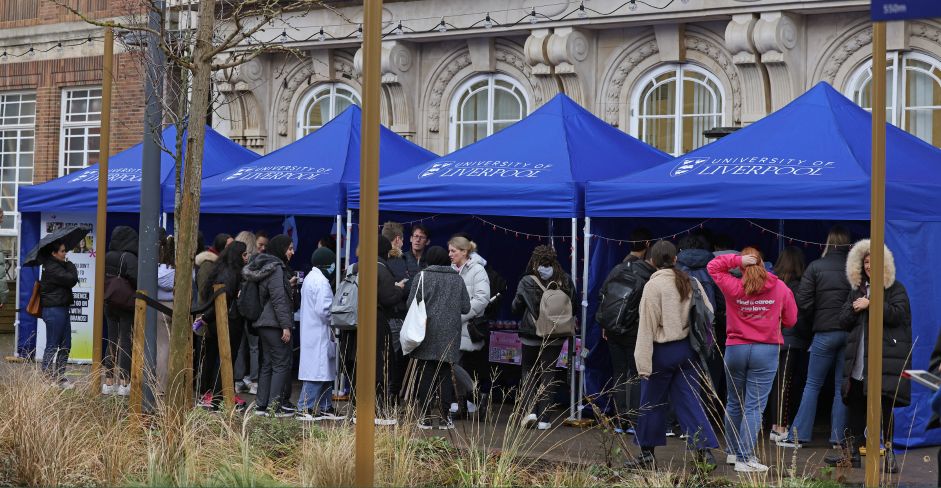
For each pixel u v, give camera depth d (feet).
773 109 52.90
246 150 55.21
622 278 36.06
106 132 35.91
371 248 22.47
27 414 28.66
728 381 31.86
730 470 31.42
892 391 30.76
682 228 44.04
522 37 59.98
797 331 35.53
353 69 65.41
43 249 45.34
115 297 42.45
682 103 55.98
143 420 30.27
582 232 45.88
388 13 62.59
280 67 67.46
